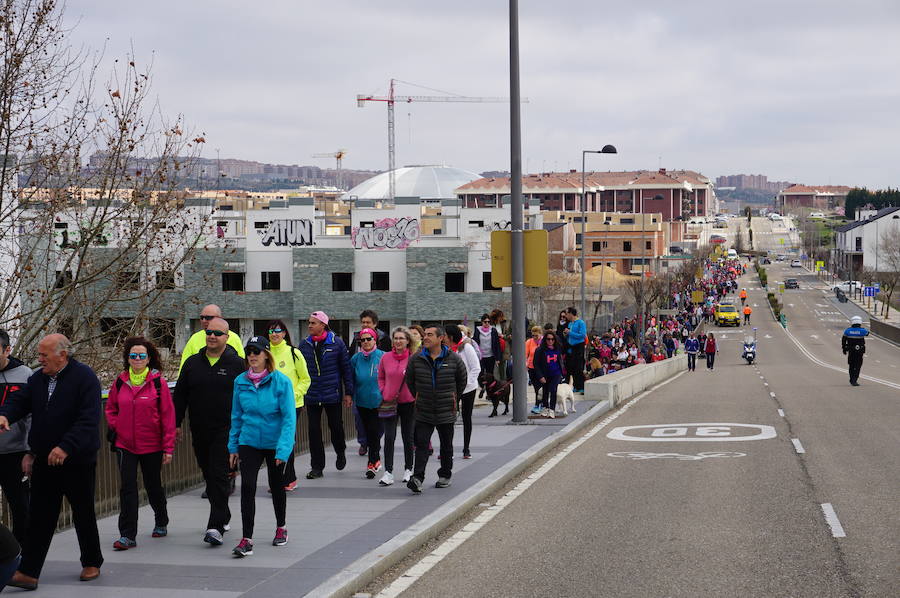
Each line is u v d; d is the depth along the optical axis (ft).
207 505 36.55
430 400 38.47
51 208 52.03
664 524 32.24
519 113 59.82
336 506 35.60
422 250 242.99
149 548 29.12
